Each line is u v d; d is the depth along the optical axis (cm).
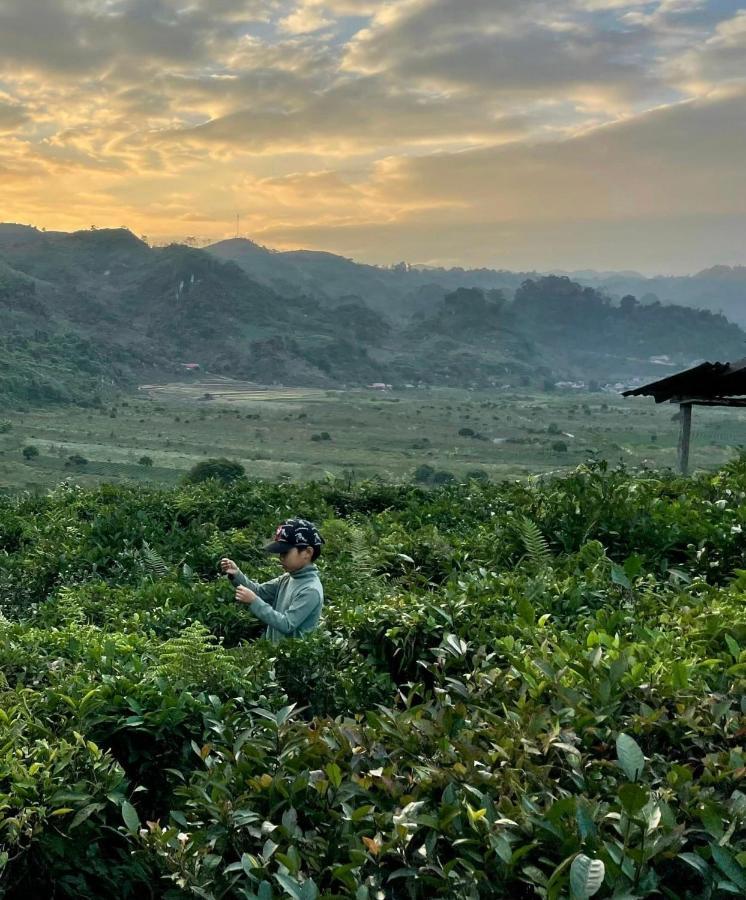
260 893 264
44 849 324
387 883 275
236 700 414
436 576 788
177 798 389
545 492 946
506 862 259
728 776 299
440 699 381
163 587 687
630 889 250
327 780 311
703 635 464
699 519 782
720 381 1415
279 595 609
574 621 562
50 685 433
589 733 332
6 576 873
